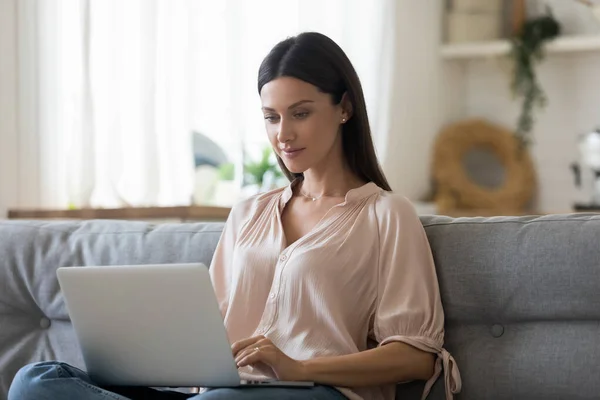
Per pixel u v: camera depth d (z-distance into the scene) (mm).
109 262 2498
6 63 3770
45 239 2598
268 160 4555
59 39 3865
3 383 2527
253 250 2213
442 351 2061
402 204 2150
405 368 2004
